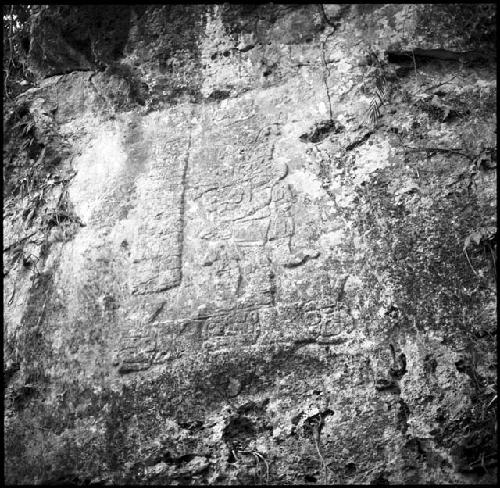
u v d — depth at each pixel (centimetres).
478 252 380
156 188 455
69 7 492
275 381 394
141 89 479
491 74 415
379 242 397
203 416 399
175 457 397
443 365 369
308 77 445
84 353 434
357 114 426
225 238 429
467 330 370
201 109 464
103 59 488
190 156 455
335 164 422
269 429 388
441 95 416
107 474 405
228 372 402
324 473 372
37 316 455
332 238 408
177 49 473
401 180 405
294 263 410
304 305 400
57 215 476
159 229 444
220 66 466
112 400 417
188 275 429
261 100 453
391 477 362
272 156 438
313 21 450
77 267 456
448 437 360
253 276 415
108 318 436
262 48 460
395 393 373
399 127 416
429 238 390
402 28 429
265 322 404
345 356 386
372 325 386
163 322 423
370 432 371
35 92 513
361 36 439
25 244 484
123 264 445
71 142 493
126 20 484
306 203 421
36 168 498
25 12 525
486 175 392
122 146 475
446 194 395
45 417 430
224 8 467
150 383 413
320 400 384
